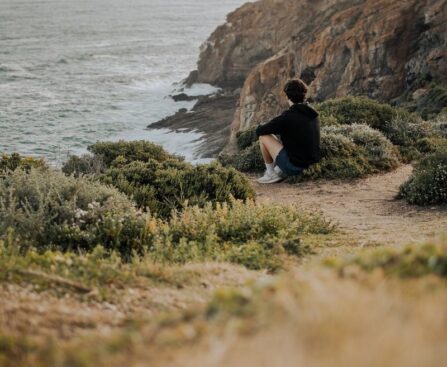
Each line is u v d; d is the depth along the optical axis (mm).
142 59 113250
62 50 122562
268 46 74188
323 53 46438
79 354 3242
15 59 109438
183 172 12828
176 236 8773
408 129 20609
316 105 22406
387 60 42000
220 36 77875
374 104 21688
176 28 173000
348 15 46250
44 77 91812
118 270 5766
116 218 8578
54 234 8250
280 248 7449
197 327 3102
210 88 77562
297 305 2879
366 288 3188
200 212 9859
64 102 72938
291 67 51781
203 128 60812
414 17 42094
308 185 15055
